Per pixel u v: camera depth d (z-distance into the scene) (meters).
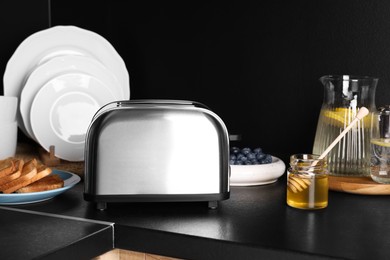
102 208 1.21
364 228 1.10
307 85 1.67
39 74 1.63
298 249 0.98
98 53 1.76
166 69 1.88
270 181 1.44
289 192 1.24
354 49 1.59
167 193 1.18
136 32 1.91
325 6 1.62
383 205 1.26
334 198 1.32
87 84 1.65
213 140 1.18
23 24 1.94
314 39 1.64
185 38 1.83
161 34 1.87
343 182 1.33
